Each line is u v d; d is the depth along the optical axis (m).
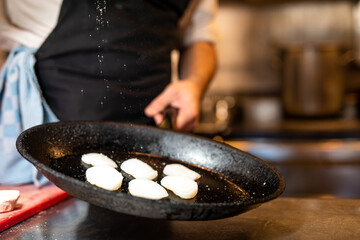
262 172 0.69
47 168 0.57
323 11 2.42
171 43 0.99
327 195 1.67
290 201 0.78
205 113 2.16
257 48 2.48
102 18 0.83
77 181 0.55
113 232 0.67
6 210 0.69
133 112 0.88
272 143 1.72
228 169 0.74
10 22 0.90
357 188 1.67
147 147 0.80
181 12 1.01
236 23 2.47
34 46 0.89
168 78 0.99
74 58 0.85
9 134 0.83
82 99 0.84
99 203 0.57
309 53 2.02
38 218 0.71
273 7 2.44
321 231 0.67
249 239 0.65
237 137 1.77
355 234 0.67
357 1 2.38
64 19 0.83
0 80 0.84
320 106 2.04
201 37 1.14
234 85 2.52
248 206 0.55
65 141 0.73
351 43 2.43
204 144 0.77
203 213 0.55
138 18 0.88
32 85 0.83
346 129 1.78
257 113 2.21
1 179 0.82
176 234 0.66
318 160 1.68
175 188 0.67
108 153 0.78
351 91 2.45
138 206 0.54
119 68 0.85
